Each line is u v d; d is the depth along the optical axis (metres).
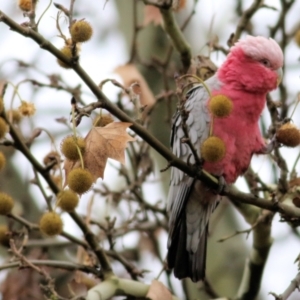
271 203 9.22
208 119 10.00
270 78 10.02
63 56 7.54
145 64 12.12
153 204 13.50
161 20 11.55
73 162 7.52
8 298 12.07
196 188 10.06
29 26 7.43
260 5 11.39
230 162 9.84
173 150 10.45
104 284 9.95
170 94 11.53
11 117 8.80
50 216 8.12
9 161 15.28
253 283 11.13
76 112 7.61
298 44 10.69
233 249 14.12
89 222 11.02
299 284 8.85
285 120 9.37
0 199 9.26
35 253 12.48
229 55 10.35
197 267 10.28
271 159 11.51
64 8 7.52
